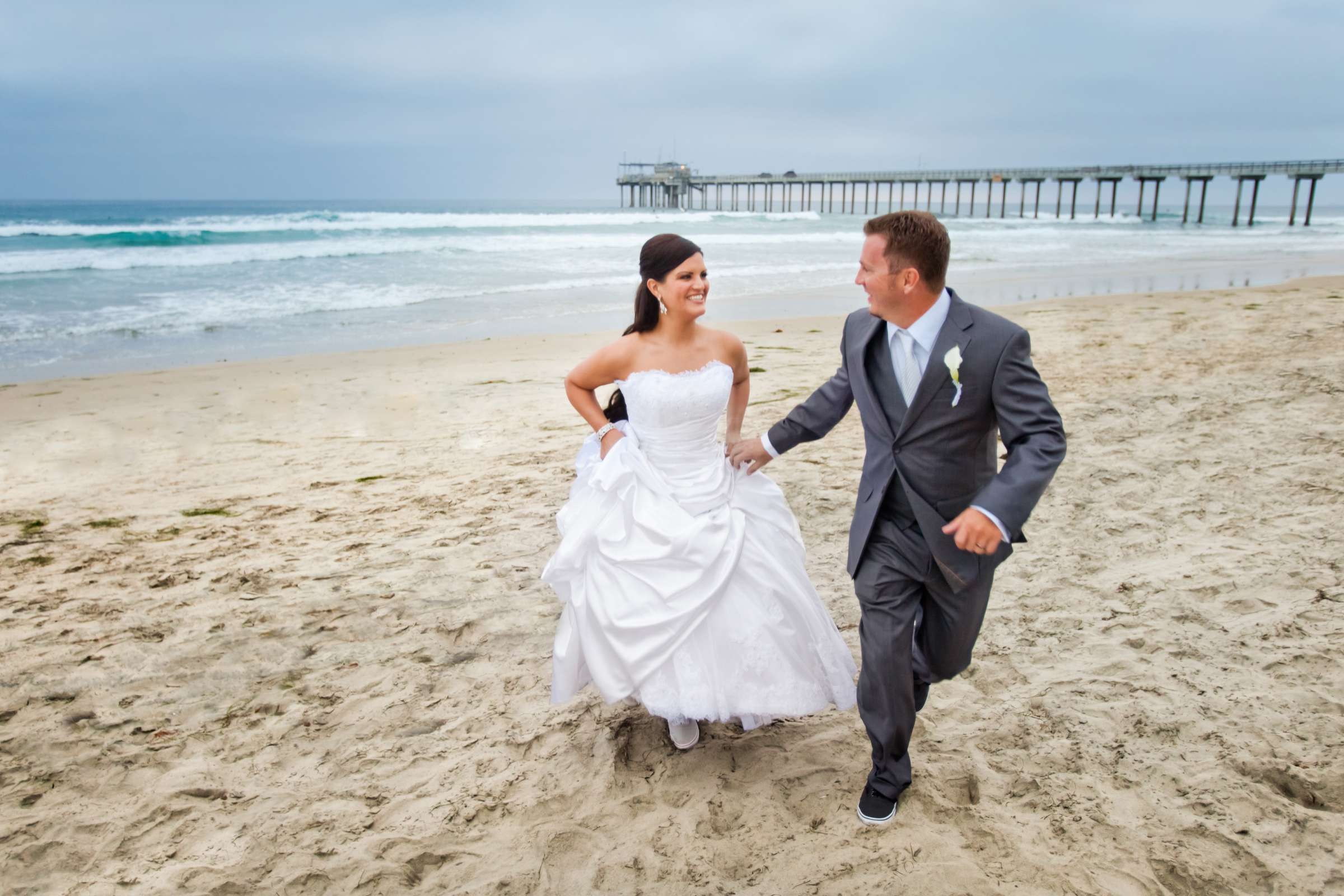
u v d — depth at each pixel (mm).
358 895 2332
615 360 2811
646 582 2609
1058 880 2273
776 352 10648
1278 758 2715
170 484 6023
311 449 6895
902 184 73875
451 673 3504
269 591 4262
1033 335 11023
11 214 76812
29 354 11375
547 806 2684
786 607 2701
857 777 2768
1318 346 9406
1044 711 3062
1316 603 3674
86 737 3102
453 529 5039
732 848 2463
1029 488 2100
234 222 41031
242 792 2791
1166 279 20031
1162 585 3953
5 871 2459
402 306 16094
